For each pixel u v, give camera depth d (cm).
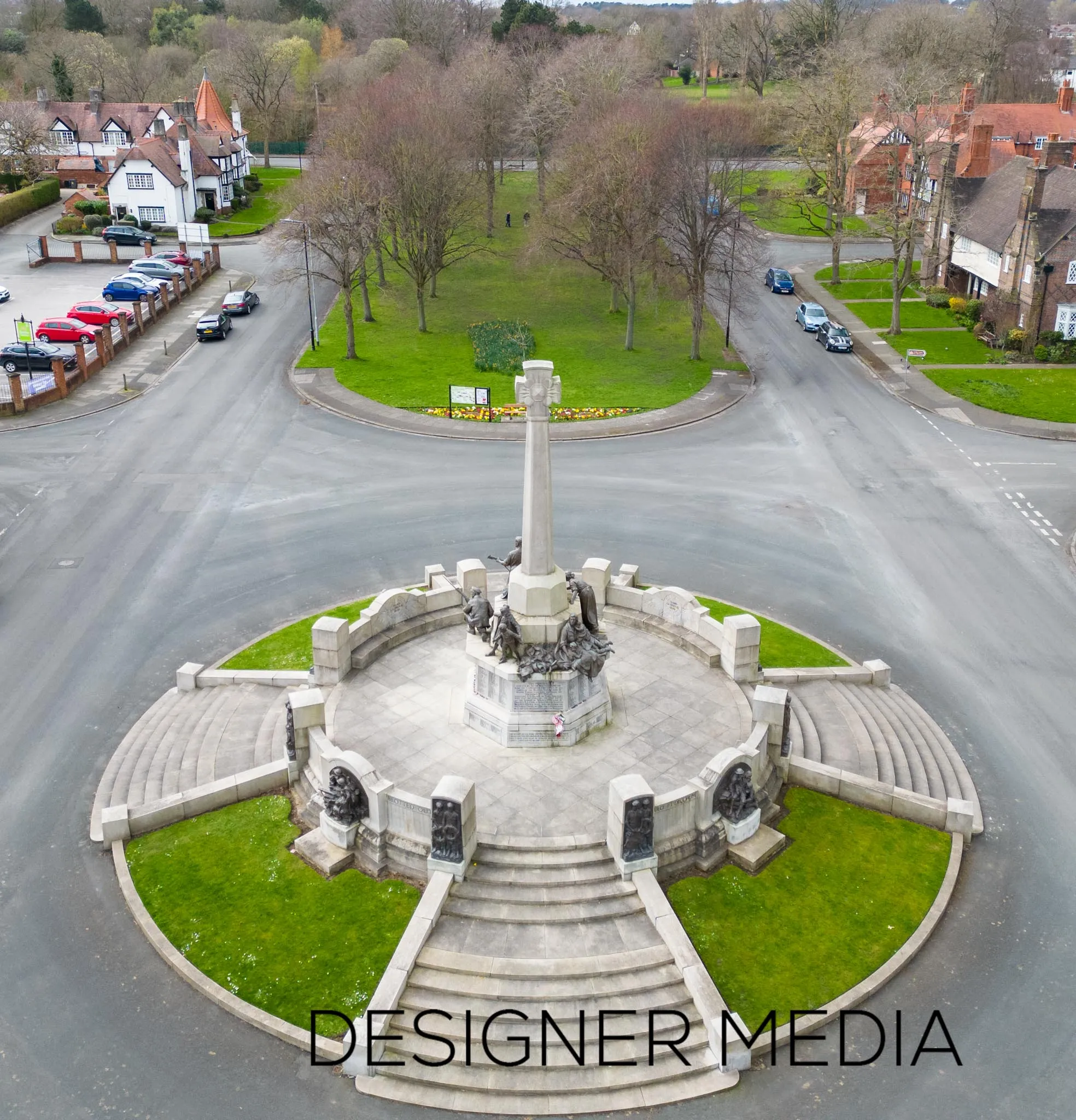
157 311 8638
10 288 9325
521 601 3005
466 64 11244
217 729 3325
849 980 2436
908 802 2959
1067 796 3148
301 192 8181
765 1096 2202
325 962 2453
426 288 9669
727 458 5841
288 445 5959
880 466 5728
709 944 2511
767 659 3769
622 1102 2180
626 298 9212
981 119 11306
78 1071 2234
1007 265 8044
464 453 5850
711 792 2725
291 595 4275
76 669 3756
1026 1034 2341
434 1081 2198
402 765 2952
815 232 12200
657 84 13900
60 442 5928
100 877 2772
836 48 12012
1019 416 6531
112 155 13788
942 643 3988
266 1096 2188
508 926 2486
